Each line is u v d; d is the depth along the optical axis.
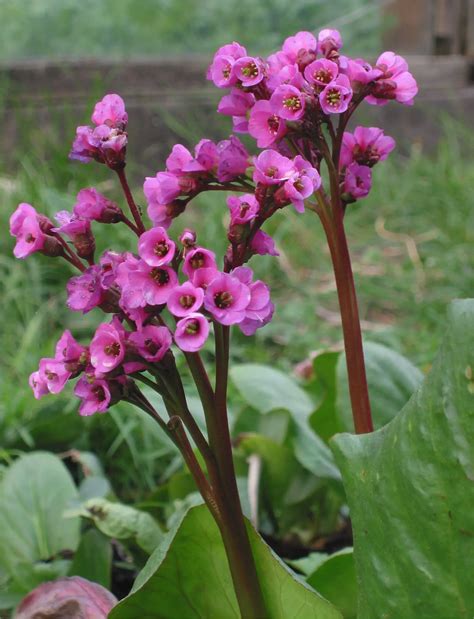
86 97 1.61
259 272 1.29
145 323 0.34
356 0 2.26
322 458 0.63
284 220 1.43
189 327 0.32
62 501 0.60
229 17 2.31
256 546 0.38
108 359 0.33
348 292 0.44
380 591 0.36
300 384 0.79
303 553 0.68
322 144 0.41
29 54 2.21
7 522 0.59
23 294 1.07
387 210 1.56
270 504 0.67
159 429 0.65
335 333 1.12
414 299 1.23
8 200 1.24
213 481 0.37
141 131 1.66
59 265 1.13
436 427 0.34
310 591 0.38
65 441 0.80
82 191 0.37
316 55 0.40
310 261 1.36
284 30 2.23
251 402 0.67
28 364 0.91
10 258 1.13
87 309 0.34
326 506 0.68
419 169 1.67
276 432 0.66
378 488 0.36
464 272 1.30
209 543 0.40
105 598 0.46
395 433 0.36
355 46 2.12
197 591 0.41
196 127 1.67
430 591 0.34
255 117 0.39
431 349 1.02
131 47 2.29
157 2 2.38
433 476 0.34
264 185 0.35
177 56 1.71
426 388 0.35
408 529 0.35
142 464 0.79
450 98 1.90
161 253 0.33
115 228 1.16
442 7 1.97
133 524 0.54
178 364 0.88
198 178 0.37
